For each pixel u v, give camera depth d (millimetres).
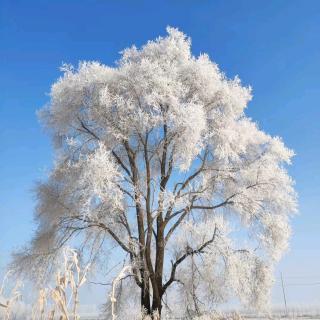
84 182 17062
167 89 18859
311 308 29688
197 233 19750
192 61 20641
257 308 19062
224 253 18922
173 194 18844
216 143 19766
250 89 21484
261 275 18906
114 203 17500
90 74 19703
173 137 18500
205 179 19625
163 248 20469
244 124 21000
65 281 3867
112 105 18969
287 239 19359
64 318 3727
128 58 21516
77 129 20719
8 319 3898
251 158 21562
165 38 21422
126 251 19266
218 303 19500
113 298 4223
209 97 20703
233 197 20312
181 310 20062
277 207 20484
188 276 20234
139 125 18656
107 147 19469
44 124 21172
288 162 20703
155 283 19578
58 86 19984
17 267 18984
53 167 20250
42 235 19391
